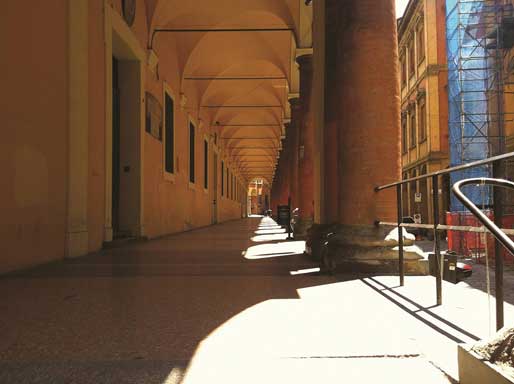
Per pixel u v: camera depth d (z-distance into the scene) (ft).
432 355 10.36
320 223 30.30
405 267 21.25
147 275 22.02
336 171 28.53
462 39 63.93
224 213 142.10
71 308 15.01
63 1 29.40
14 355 10.50
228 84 97.55
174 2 55.01
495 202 10.43
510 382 7.07
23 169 24.50
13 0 23.59
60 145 28.89
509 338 8.23
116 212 44.96
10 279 20.95
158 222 54.60
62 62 29.25
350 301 15.79
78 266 25.62
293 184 74.38
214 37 70.33
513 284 22.45
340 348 10.85
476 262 33.55
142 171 46.50
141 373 9.45
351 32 22.62
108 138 37.47
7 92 23.06
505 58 57.57
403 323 12.94
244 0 57.77
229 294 17.19
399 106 22.65
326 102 28.94
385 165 22.13
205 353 10.59
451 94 67.26
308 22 54.03
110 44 37.81
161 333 12.14
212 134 111.14
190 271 23.34
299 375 9.34
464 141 62.69
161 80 56.39
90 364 9.93
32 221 25.41
